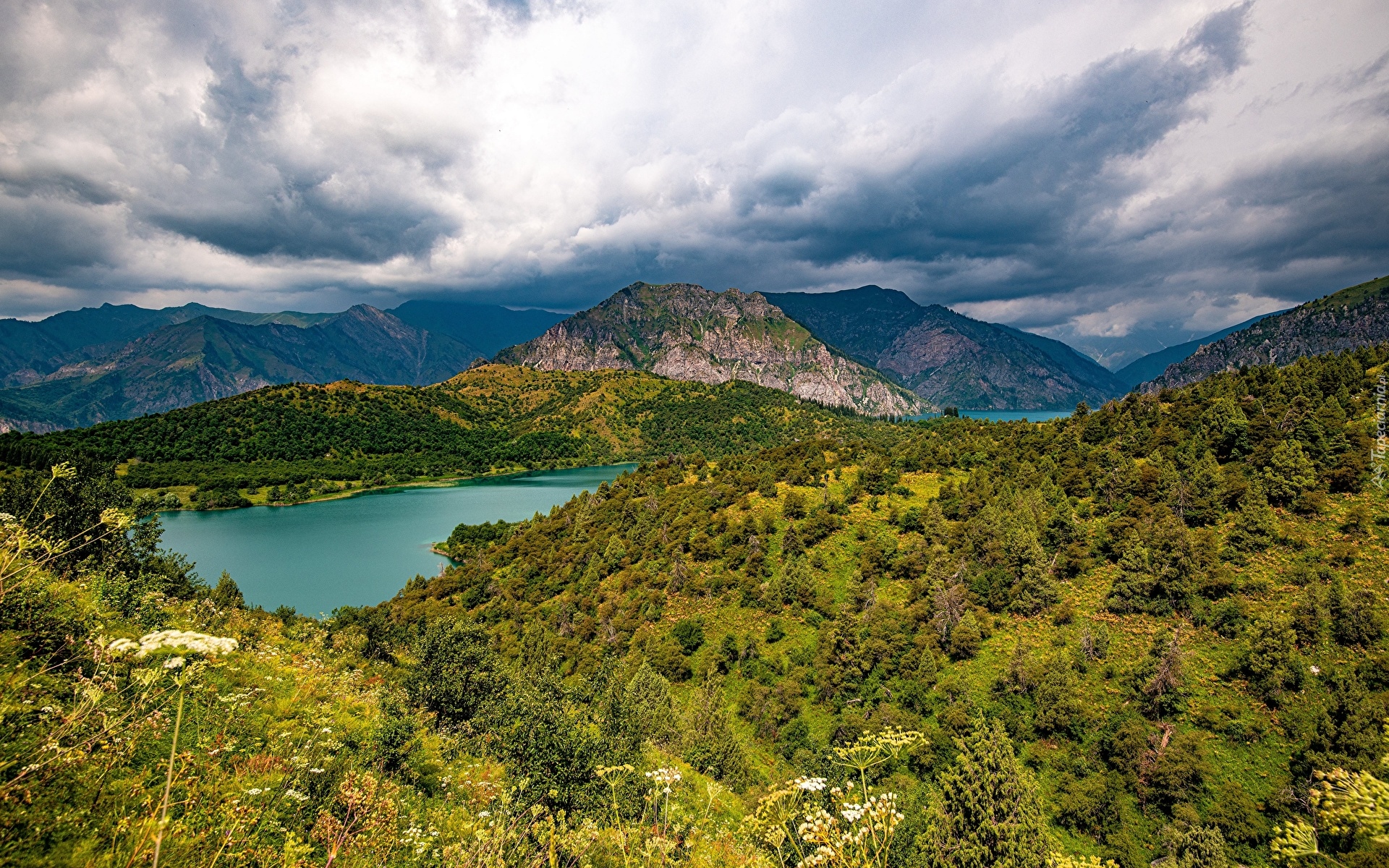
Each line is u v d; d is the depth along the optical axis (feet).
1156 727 143.74
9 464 511.40
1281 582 168.55
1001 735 100.48
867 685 189.16
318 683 65.36
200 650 17.60
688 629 236.63
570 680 222.89
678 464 510.17
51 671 29.91
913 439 449.06
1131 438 275.39
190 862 24.22
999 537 228.63
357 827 34.71
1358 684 130.62
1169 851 118.42
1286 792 120.06
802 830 32.04
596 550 345.31
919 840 95.30
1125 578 185.06
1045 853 87.51
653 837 47.19
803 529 282.97
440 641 95.86
